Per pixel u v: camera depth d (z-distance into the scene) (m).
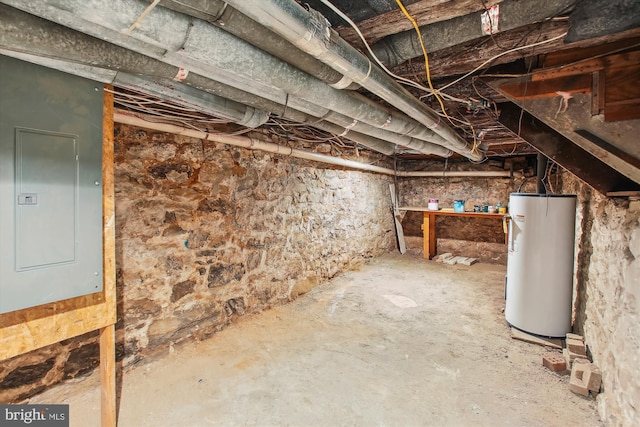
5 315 1.12
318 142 3.29
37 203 1.13
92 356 1.84
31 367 1.61
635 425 1.27
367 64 1.20
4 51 0.94
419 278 4.10
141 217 1.98
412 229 5.77
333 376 1.95
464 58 1.42
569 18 1.08
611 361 1.59
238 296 2.67
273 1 0.77
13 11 0.80
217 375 1.94
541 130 2.03
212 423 1.56
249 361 2.10
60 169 1.18
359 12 1.08
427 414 1.63
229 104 1.75
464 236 5.34
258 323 2.67
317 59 1.15
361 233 4.64
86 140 1.25
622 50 1.25
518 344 2.39
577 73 1.36
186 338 2.27
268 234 2.94
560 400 1.75
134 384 1.83
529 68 1.48
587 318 2.17
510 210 2.73
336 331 2.56
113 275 1.40
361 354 2.21
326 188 3.78
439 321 2.79
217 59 1.02
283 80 1.24
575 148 1.89
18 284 1.10
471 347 2.33
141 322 2.01
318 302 3.20
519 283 2.57
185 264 2.24
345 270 4.27
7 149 1.06
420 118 1.86
